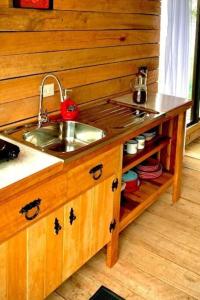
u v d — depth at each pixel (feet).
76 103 8.38
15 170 5.06
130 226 9.16
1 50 6.34
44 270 5.73
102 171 6.54
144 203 8.70
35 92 7.22
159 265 7.80
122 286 7.17
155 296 6.95
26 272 5.37
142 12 9.69
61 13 7.31
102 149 6.31
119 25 8.99
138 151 8.54
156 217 9.62
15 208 4.87
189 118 15.42
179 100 9.53
